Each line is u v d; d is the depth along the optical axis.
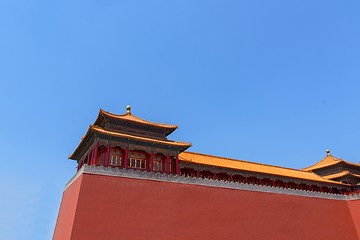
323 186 54.81
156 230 31.77
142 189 33.44
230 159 54.31
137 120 40.72
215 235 35.16
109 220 29.89
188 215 34.62
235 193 39.94
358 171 64.12
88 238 28.14
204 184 38.12
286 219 41.94
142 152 38.22
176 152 39.59
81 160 42.97
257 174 49.22
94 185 31.02
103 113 37.97
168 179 35.75
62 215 36.12
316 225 44.16
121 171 33.34
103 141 35.19
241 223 37.88
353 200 49.53
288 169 60.06
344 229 46.59
